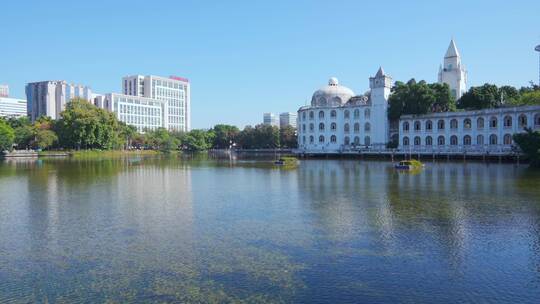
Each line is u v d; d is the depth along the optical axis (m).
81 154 142.38
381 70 135.00
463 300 14.95
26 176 62.31
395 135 132.88
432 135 118.31
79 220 28.62
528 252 20.31
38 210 32.47
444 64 148.62
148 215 30.34
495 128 104.94
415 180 53.56
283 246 21.73
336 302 14.83
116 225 27.00
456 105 126.31
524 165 80.62
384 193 41.03
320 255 20.11
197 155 170.50
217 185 50.53
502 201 35.12
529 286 16.12
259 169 80.12
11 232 25.22
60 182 53.69
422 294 15.48
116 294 15.61
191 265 18.78
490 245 21.55
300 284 16.47
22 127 157.00
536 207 32.12
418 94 121.75
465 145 108.19
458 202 34.84
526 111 97.00
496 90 118.06
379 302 14.82
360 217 28.92
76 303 14.88
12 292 15.90
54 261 19.56
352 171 71.81
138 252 20.86
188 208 33.31
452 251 20.56
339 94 149.12
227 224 27.09
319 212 31.03
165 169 80.56
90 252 20.94
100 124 145.88
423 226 25.95
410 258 19.53
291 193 42.03
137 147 197.75
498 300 14.93
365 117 137.62
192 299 15.13
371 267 18.34
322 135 145.25
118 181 55.47
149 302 14.89
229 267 18.47
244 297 15.28
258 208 33.09
